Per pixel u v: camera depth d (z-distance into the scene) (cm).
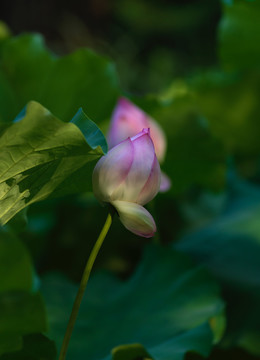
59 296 166
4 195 126
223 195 217
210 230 193
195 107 201
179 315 158
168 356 144
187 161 207
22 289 129
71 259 207
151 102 201
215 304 158
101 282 172
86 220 207
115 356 140
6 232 127
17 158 122
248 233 187
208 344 149
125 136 164
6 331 131
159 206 210
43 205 201
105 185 125
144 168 125
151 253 174
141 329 156
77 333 156
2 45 229
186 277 165
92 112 207
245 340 164
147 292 166
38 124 119
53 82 210
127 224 126
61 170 127
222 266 180
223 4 228
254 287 172
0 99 206
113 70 208
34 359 135
